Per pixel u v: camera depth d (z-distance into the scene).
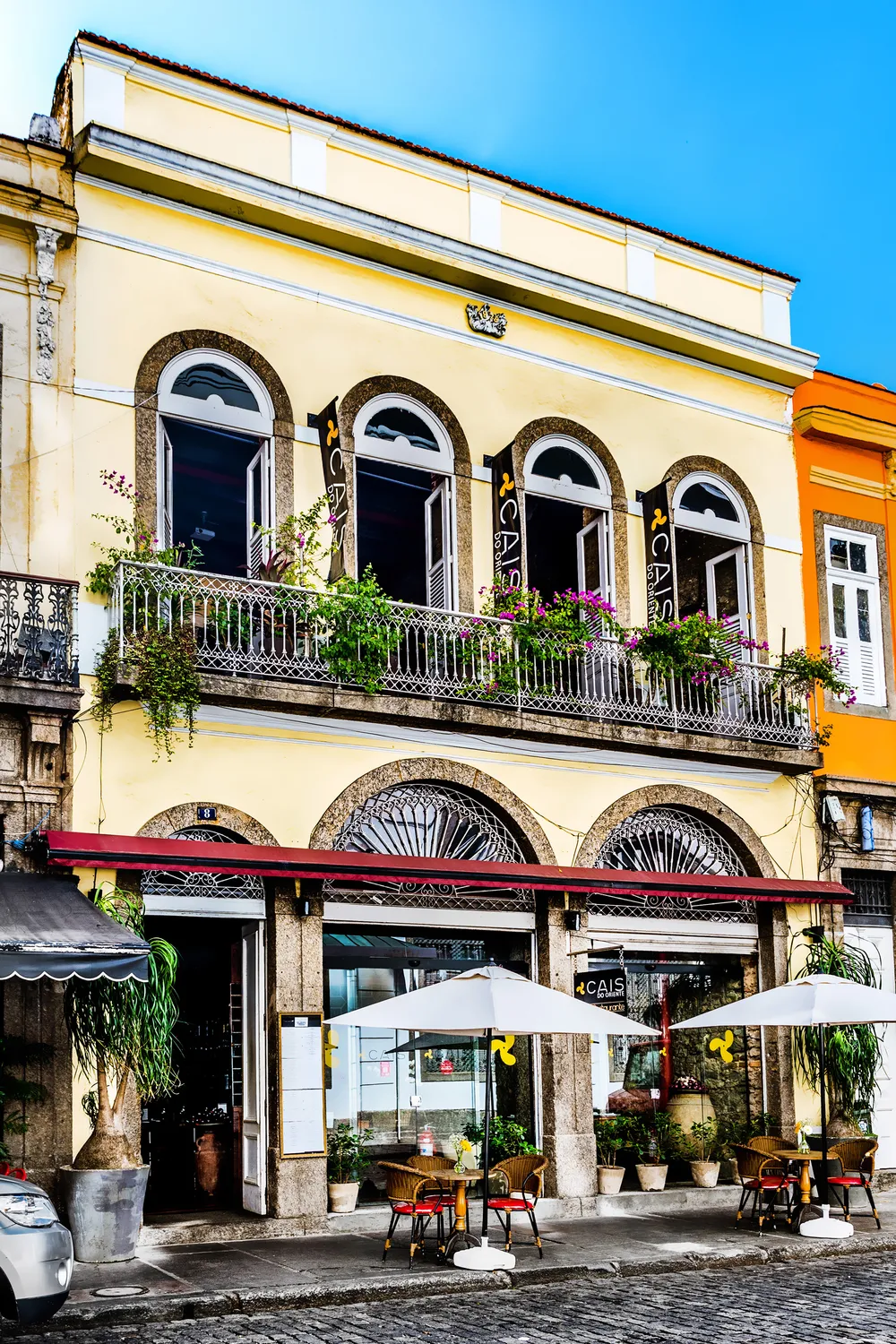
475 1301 10.10
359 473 15.23
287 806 13.42
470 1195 13.92
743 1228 13.16
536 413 16.19
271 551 13.91
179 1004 13.46
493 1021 10.86
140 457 13.30
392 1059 13.90
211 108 14.48
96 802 12.32
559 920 14.73
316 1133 12.72
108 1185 10.81
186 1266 10.73
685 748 15.72
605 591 16.45
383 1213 12.98
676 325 17.23
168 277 13.83
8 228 12.95
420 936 14.31
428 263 15.38
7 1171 10.48
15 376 12.75
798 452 18.48
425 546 15.48
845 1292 10.31
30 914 10.62
